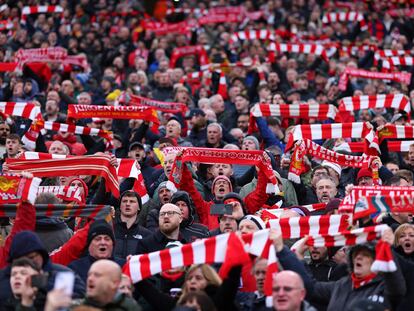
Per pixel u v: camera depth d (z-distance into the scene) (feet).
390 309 92.07
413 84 207.00
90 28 259.39
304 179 133.69
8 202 103.50
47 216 105.60
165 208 110.11
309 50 216.54
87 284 88.07
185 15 276.82
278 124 160.04
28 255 91.45
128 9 267.80
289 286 85.97
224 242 93.35
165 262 94.38
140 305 97.71
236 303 94.02
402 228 99.55
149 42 244.22
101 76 231.71
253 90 190.60
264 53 230.89
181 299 89.04
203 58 229.86
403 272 94.79
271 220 99.91
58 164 117.70
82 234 103.60
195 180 131.54
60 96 184.85
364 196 100.07
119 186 125.59
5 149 145.69
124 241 113.60
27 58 199.62
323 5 273.75
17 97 186.39
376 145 134.10
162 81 203.72
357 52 236.02
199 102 178.40
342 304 93.20
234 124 174.70
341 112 155.84
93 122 165.89
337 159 129.39
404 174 126.93
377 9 272.31
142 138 149.28
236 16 266.77
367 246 93.20
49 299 72.13
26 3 265.95
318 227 99.19
